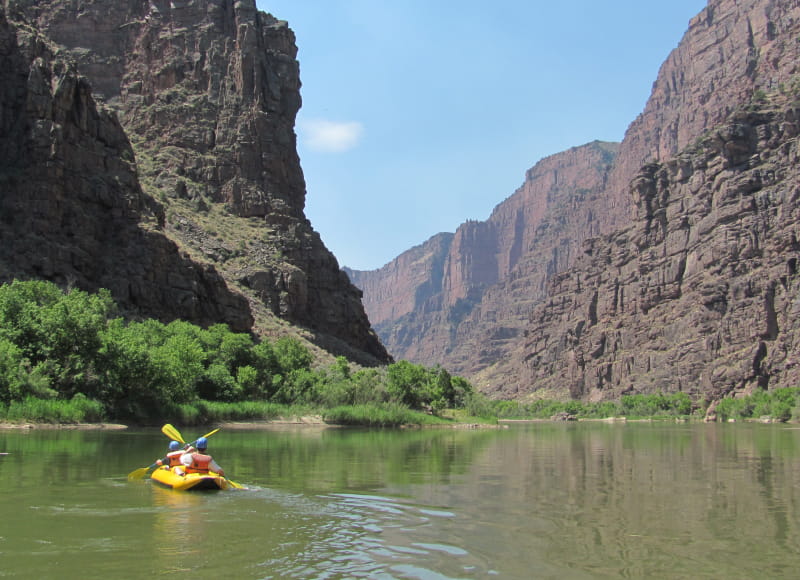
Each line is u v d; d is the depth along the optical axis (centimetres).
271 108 15750
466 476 2948
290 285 13038
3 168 8269
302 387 8581
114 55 16075
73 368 5550
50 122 8431
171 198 13650
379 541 1648
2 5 9388
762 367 19375
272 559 1473
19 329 5541
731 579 1399
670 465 3591
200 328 8550
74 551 1515
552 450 4725
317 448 4231
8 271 7331
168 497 2145
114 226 8850
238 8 16300
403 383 9788
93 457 3133
